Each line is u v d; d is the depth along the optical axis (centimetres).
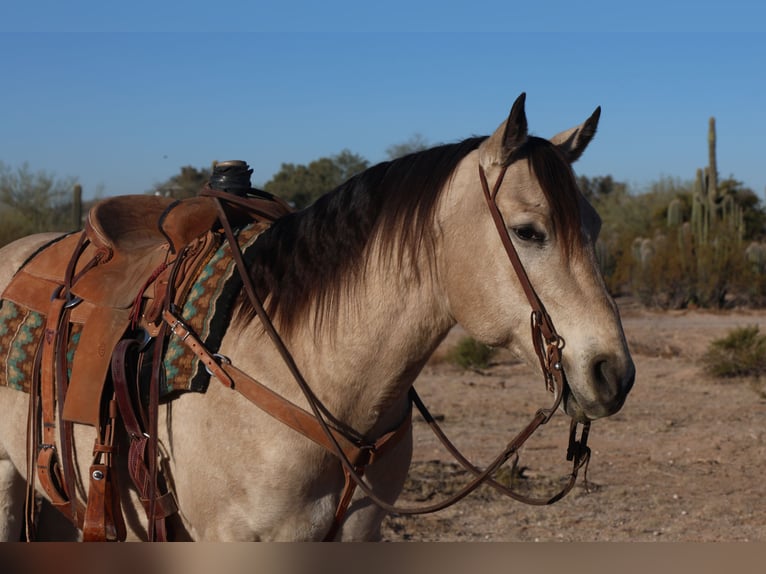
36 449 332
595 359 260
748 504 679
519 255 269
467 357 1406
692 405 1105
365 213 298
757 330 1362
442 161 292
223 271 309
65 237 384
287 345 299
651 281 2489
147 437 303
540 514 646
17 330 346
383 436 301
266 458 283
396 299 290
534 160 273
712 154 2889
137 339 315
